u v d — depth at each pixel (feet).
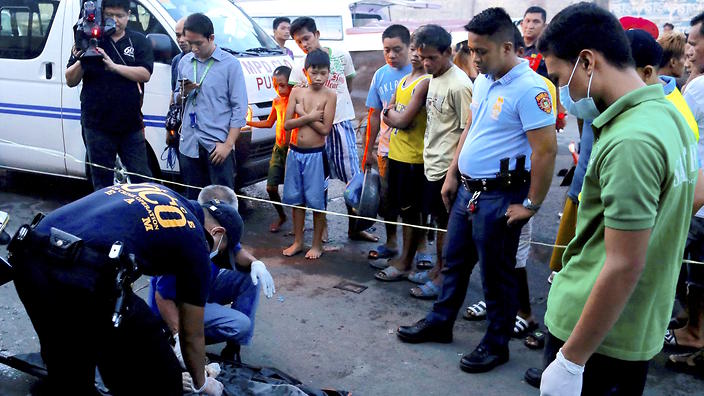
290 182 15.52
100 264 6.86
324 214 15.66
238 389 9.26
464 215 11.00
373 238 16.93
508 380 10.71
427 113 13.16
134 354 7.47
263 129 18.02
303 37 18.11
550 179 9.96
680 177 5.64
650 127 5.44
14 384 10.00
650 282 5.96
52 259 6.89
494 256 10.57
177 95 15.52
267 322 12.50
